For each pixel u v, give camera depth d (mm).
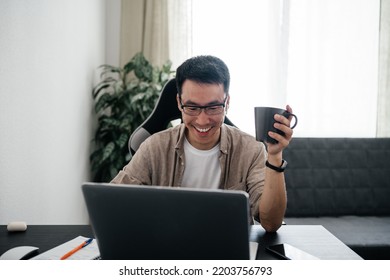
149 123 1412
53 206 1680
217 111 1023
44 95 1529
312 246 910
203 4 2844
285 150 2334
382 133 2832
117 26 2908
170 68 2559
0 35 1132
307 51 2822
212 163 1216
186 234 589
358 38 2824
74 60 1977
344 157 2359
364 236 1831
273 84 2893
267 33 2869
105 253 650
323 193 2279
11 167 1236
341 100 2865
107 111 2832
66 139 1862
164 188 577
